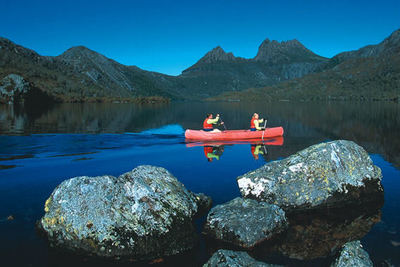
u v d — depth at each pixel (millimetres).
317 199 5633
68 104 60875
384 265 3789
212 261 3670
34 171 7848
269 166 6176
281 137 14828
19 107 42188
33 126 18906
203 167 8430
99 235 4113
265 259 4035
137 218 4324
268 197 5621
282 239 4527
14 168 8164
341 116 29766
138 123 23234
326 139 14141
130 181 4805
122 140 13758
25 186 6586
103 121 24125
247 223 4512
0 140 13297
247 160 9375
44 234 4434
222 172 7871
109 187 4594
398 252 4094
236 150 11164
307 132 17047
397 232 4688
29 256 4008
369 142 13320
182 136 15188
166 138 14398
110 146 12078
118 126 20453
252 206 4887
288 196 5586
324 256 4090
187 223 4609
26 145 12047
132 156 10023
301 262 3949
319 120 25438
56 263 3910
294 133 16594
